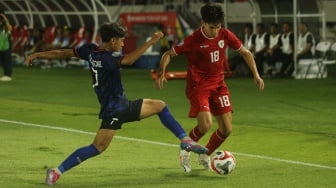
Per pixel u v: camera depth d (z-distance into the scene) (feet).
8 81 232.32
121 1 373.40
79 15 303.27
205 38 91.15
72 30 296.71
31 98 185.68
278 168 96.89
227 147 114.21
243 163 100.48
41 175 91.91
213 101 92.99
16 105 170.71
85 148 85.76
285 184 86.84
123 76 249.75
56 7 310.65
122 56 83.66
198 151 86.74
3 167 96.94
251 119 146.92
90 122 142.51
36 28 317.01
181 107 166.40
